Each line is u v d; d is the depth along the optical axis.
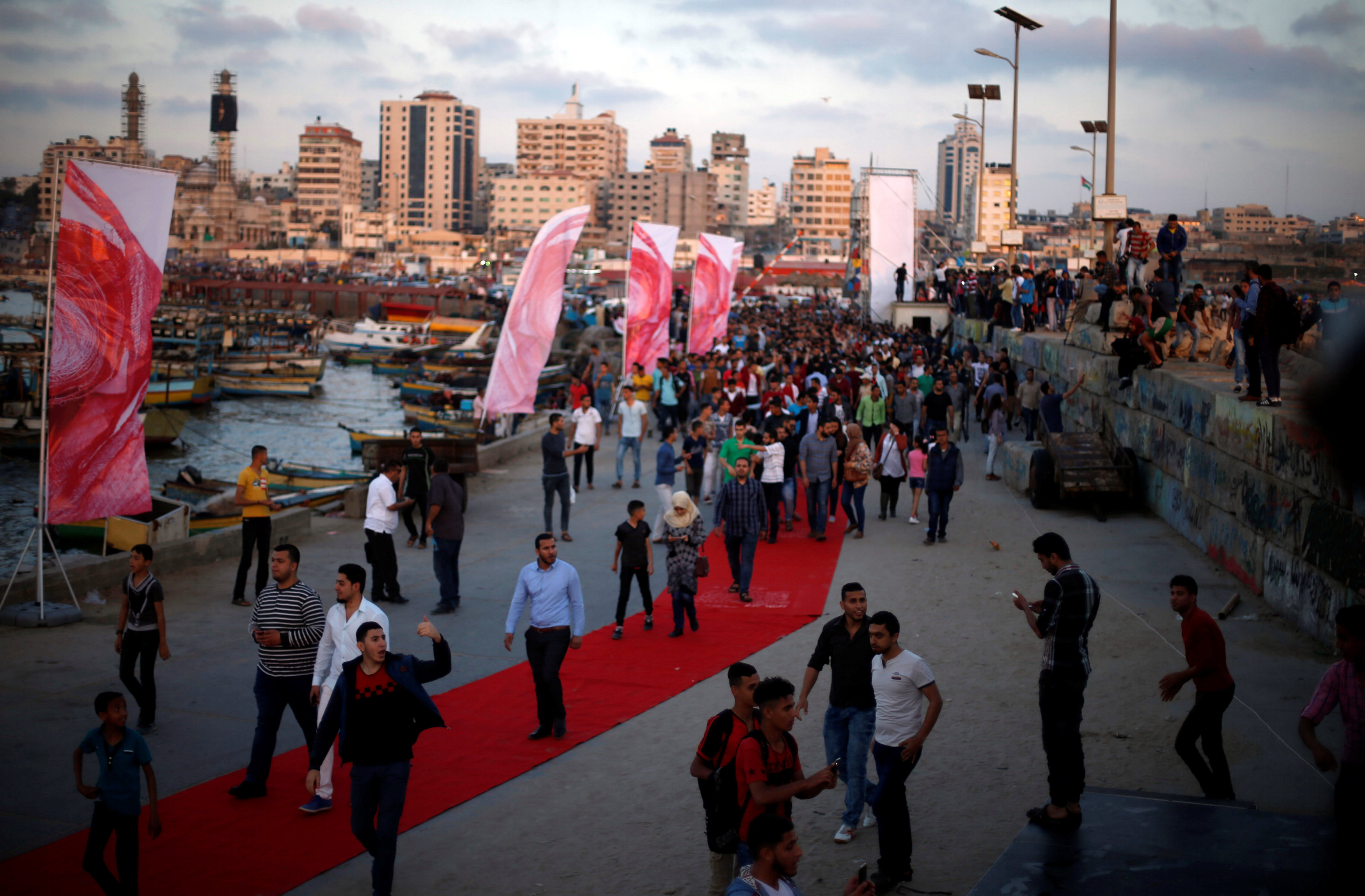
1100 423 21.17
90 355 12.96
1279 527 12.64
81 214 12.73
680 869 7.25
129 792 6.71
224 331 68.94
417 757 9.20
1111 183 24.80
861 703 7.51
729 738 6.12
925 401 22.05
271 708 8.30
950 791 8.23
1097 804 7.21
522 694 10.78
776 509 17.41
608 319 89.81
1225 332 18.09
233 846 7.54
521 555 16.80
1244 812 7.02
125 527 16.70
